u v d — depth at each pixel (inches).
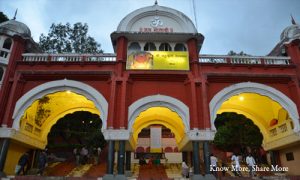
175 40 706.2
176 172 786.2
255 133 961.5
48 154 959.6
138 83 645.9
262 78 655.8
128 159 796.6
